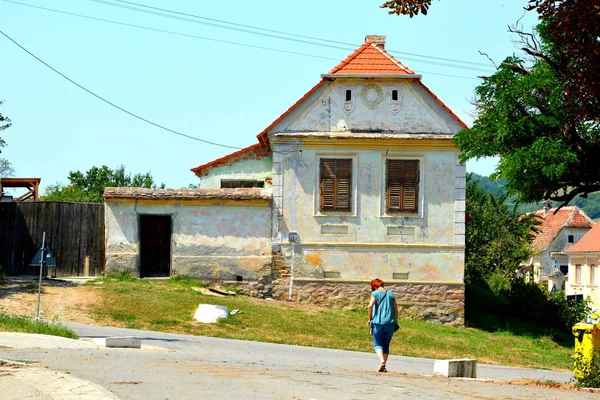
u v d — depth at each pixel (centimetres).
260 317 2805
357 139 3259
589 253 6844
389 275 3272
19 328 1881
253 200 3281
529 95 2058
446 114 3288
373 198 3281
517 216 5484
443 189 3288
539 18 1648
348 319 2980
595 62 1622
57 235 3288
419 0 1634
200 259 3288
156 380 1118
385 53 3344
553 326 3403
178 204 3297
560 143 1983
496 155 2181
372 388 1178
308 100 3291
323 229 3281
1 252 3259
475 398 1117
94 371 1191
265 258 3281
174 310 2748
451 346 2720
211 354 1842
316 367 1641
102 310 2666
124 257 3266
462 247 3275
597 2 1513
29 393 946
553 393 1298
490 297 3675
